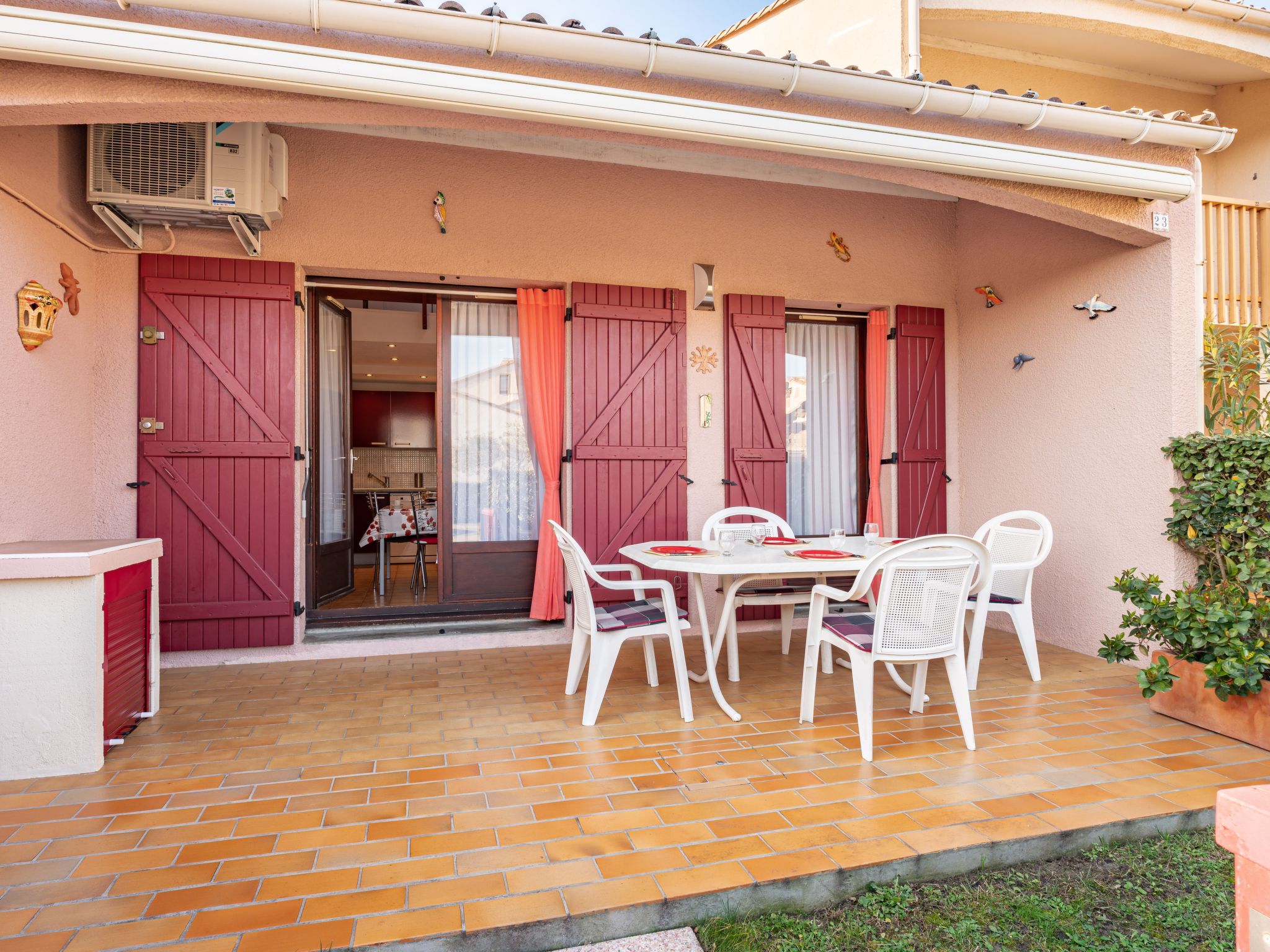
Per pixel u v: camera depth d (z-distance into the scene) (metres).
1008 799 2.36
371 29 2.50
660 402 4.66
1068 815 2.25
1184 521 3.64
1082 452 4.30
